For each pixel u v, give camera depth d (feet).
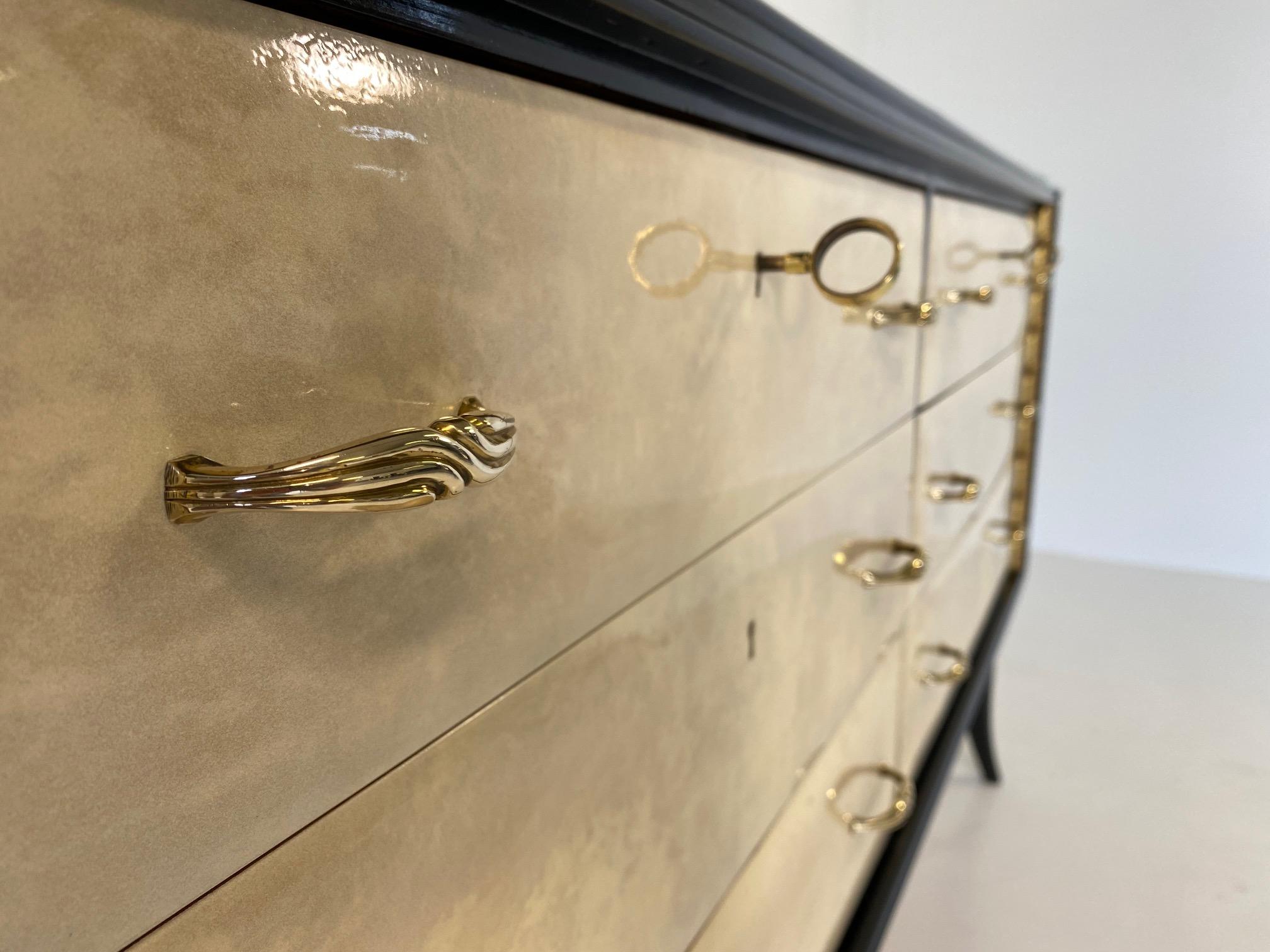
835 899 2.51
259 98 0.64
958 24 7.41
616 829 1.29
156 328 0.59
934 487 2.98
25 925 0.56
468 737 0.95
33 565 0.54
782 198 1.55
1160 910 3.84
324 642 0.75
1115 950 3.63
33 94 0.51
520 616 1.01
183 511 0.61
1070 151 7.29
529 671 1.04
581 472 1.08
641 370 1.18
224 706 0.67
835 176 1.79
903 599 2.82
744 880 1.81
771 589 1.75
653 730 1.36
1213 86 6.75
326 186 0.70
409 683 0.85
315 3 0.67
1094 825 4.39
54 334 0.53
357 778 0.81
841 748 2.37
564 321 1.01
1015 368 4.56
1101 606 6.87
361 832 0.82
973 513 3.86
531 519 1.00
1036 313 4.70
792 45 1.33
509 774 1.02
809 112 1.54
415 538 0.84
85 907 0.59
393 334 0.78
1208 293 7.11
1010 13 7.23
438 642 0.88
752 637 1.69
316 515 0.73
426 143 0.79
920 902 3.90
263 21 0.64
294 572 0.71
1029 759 4.94
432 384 0.83
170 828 0.64
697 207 1.27
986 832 4.36
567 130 0.97
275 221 0.66
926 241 2.50
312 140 0.68
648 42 1.05
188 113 0.59
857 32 6.75
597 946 1.28
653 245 1.17
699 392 1.35
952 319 2.97
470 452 0.68
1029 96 7.34
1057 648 6.19
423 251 0.80
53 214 0.52
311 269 0.69
